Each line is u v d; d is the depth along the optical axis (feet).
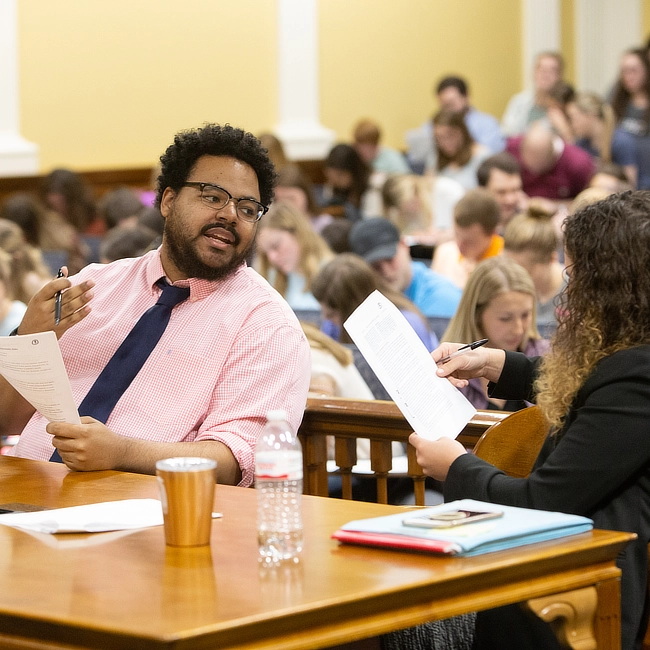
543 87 63.98
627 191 12.75
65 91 54.19
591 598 10.20
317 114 61.57
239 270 16.90
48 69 53.67
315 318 28.89
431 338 24.32
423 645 12.64
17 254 30.22
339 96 63.00
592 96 57.36
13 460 15.07
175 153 16.66
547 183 51.19
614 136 55.62
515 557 9.76
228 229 16.34
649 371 11.85
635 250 12.23
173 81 57.21
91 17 54.75
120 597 8.95
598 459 11.71
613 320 12.31
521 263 28.58
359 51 63.77
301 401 16.24
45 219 40.91
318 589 9.01
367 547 10.28
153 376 16.15
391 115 65.46
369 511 11.76
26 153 52.60
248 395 15.80
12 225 30.66
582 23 74.74
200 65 57.98
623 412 11.76
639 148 55.26
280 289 33.19
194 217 16.34
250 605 8.64
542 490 11.82
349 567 9.62
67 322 15.69
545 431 13.85
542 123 61.87
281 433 10.39
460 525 10.41
